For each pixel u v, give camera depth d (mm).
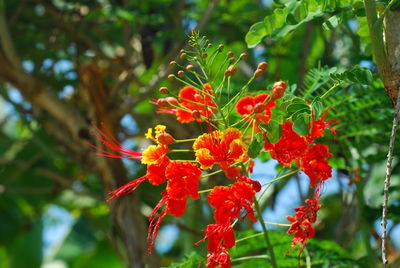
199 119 1081
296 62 1777
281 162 1083
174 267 1273
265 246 1358
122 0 2029
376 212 1429
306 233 1067
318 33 1845
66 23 2027
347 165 1427
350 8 1154
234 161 1066
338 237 1742
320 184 1087
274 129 1073
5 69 1928
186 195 1055
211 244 1060
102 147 1722
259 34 1165
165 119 1868
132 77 1885
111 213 1683
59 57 2055
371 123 1365
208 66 1110
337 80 1115
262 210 1913
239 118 1281
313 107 1080
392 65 1098
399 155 1382
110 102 1775
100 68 1775
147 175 1081
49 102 1907
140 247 1641
